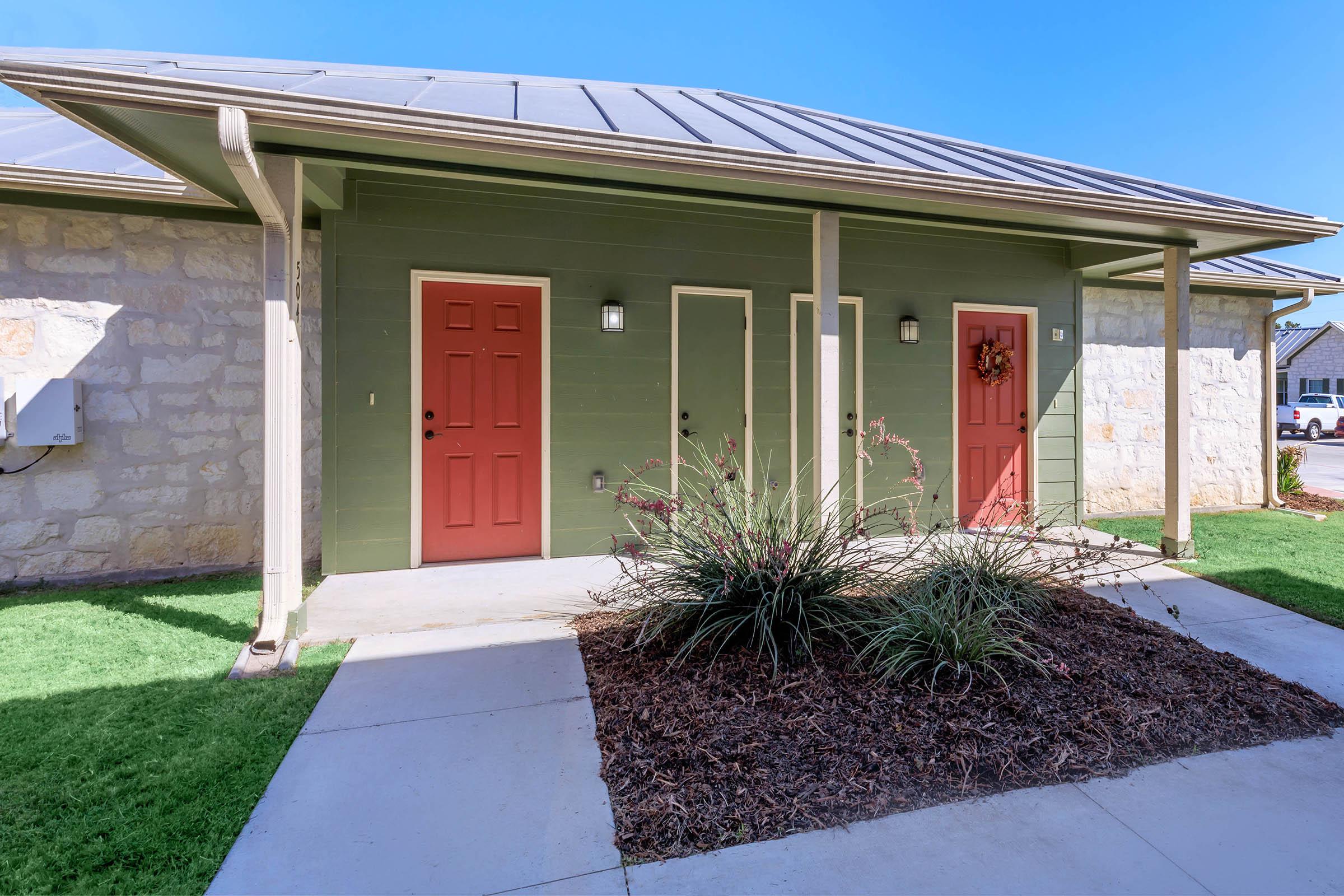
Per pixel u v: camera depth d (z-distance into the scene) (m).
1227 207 3.95
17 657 2.83
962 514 5.50
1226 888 1.53
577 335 4.61
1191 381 6.37
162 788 1.89
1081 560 3.49
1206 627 3.18
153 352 4.14
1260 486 6.63
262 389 4.34
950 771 1.96
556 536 4.59
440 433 4.39
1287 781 1.96
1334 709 2.36
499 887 1.54
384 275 4.23
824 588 2.82
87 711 2.34
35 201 3.86
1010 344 5.68
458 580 4.06
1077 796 1.87
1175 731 2.18
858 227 5.21
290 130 2.70
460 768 2.03
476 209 4.38
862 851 1.65
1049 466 5.77
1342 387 23.97
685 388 4.85
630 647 2.79
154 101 2.44
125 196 3.75
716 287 4.88
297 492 2.97
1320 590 3.76
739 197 3.55
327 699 2.46
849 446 5.23
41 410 3.86
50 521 3.99
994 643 2.50
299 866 1.60
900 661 2.44
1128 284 6.08
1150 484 6.20
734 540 2.88
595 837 1.72
